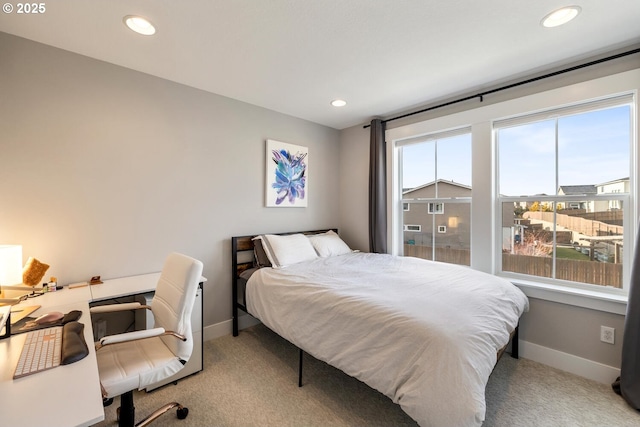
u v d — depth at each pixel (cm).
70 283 203
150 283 208
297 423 165
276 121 326
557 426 162
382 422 166
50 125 194
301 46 194
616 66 200
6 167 180
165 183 246
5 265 150
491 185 259
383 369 144
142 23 169
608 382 200
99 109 213
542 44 192
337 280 218
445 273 235
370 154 346
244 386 200
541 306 229
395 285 202
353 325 165
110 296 180
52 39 186
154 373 135
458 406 116
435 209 311
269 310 229
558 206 233
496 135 265
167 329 153
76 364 99
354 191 382
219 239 281
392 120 338
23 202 186
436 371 124
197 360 216
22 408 75
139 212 232
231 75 238
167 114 246
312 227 366
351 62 216
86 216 209
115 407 177
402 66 222
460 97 279
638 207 192
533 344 233
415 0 150
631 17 164
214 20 166
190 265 149
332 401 185
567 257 229
